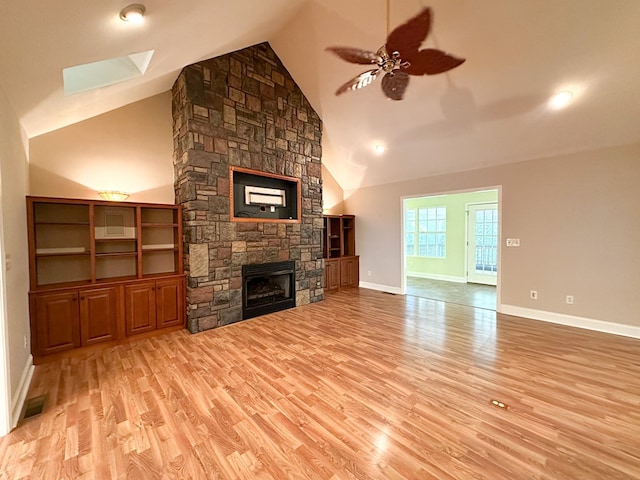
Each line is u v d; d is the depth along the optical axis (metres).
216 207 3.86
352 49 2.22
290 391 2.33
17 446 1.73
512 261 4.45
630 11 2.37
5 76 1.86
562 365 2.77
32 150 3.15
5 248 1.99
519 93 3.36
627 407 2.11
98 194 3.56
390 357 2.95
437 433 1.84
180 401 2.20
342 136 5.47
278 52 4.46
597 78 2.93
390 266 6.23
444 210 7.71
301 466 1.58
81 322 3.06
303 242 5.05
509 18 2.73
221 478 1.51
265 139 4.42
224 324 3.98
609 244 3.64
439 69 2.44
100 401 2.20
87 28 1.71
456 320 4.20
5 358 1.86
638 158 3.41
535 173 4.18
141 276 3.51
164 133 4.05
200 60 3.55
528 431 1.86
